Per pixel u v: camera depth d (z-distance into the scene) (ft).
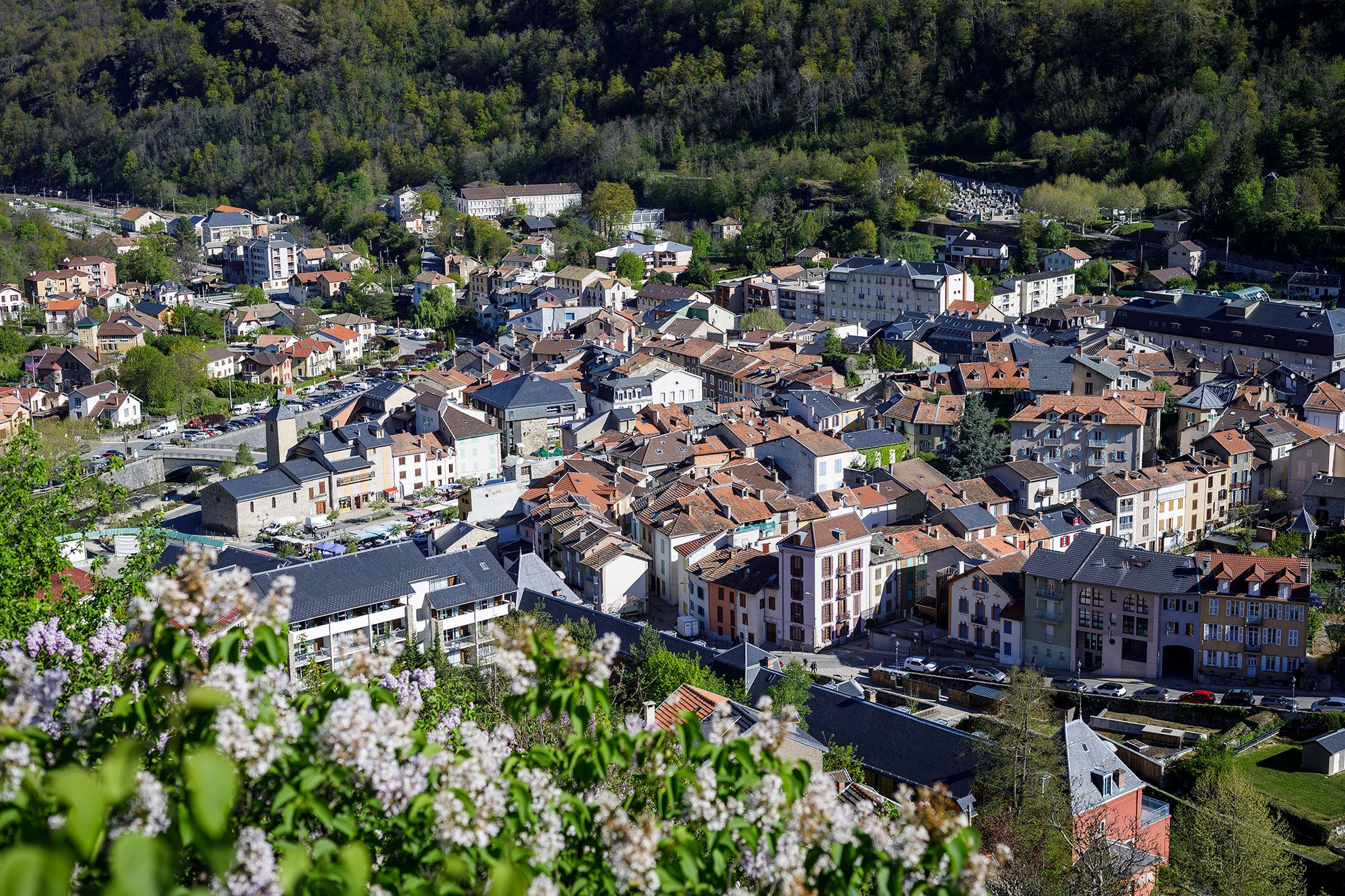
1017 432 539.29
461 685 205.05
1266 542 470.80
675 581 442.50
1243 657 360.28
